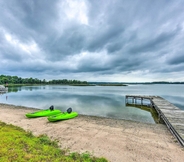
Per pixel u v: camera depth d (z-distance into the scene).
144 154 6.14
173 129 8.76
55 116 11.98
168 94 45.91
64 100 27.17
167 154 6.17
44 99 28.66
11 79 131.25
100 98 31.08
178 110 14.09
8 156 4.39
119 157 5.83
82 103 23.56
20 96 34.53
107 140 7.64
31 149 5.11
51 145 6.33
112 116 15.18
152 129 9.92
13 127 8.29
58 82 176.88
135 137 8.20
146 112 18.08
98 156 5.83
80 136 8.16
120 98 32.41
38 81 161.38
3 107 18.08
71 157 5.07
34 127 9.76
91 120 12.16
